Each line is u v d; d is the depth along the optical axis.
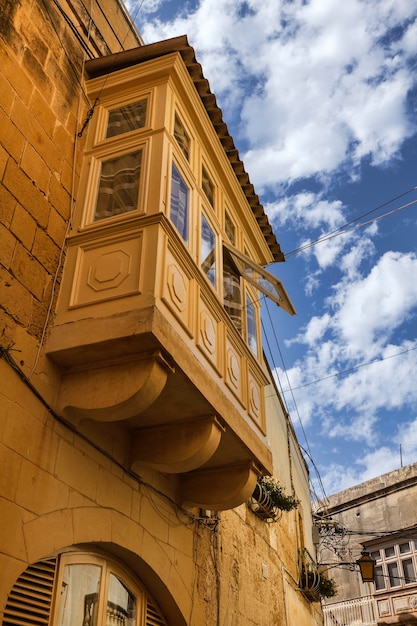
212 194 7.32
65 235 5.45
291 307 7.20
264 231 8.82
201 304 5.89
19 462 4.21
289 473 13.97
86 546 5.01
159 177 5.62
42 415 4.55
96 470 5.06
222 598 7.35
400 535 24.39
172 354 4.79
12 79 5.32
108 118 6.49
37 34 5.90
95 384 4.75
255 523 9.79
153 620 5.86
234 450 6.33
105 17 7.81
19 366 4.45
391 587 24.12
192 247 6.07
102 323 4.75
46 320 4.87
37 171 5.32
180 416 5.56
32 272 4.89
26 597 4.29
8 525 3.96
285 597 10.97
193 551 6.73
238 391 6.48
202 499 6.49
